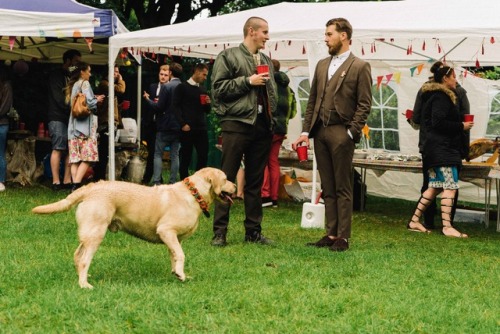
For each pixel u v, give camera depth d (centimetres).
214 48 1170
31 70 1321
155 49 1145
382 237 823
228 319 430
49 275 520
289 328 418
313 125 695
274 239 757
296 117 1251
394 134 1196
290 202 1142
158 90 1158
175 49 1170
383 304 478
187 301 455
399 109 1188
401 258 666
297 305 465
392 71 1180
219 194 534
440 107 834
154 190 515
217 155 1530
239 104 671
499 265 661
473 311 474
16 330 394
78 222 491
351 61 678
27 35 929
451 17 806
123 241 679
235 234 763
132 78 1736
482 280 584
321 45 823
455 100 840
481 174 895
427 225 925
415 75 1169
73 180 1019
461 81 1161
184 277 514
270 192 1063
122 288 483
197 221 530
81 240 487
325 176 702
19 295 463
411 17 831
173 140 1084
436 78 852
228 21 962
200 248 665
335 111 677
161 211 509
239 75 676
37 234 708
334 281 541
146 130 1199
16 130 1160
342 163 682
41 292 477
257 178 706
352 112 679
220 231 691
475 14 812
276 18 933
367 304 476
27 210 869
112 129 943
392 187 1234
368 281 552
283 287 514
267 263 603
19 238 682
